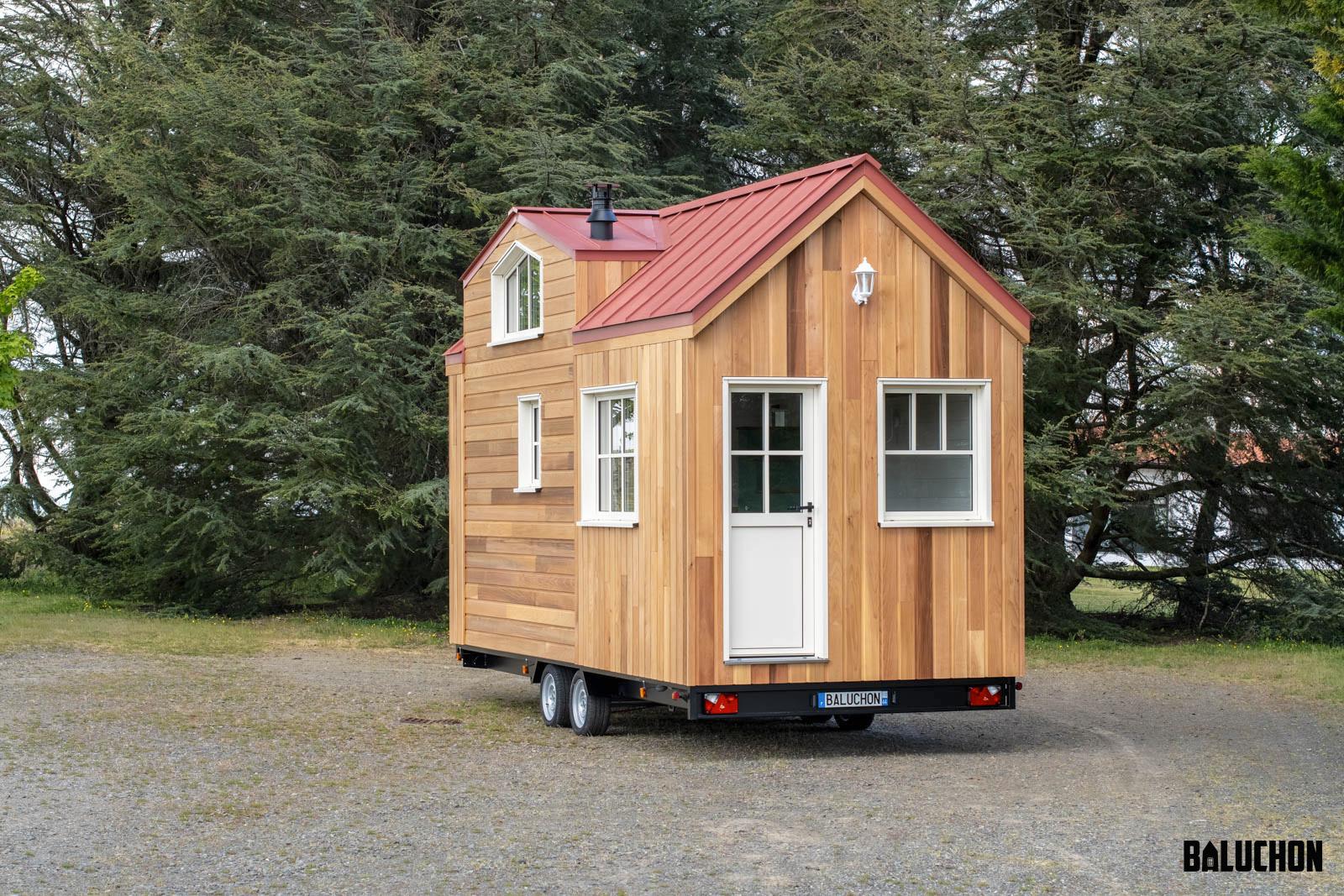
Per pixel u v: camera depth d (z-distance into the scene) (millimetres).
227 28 25016
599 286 12711
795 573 11297
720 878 7250
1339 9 11211
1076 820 8625
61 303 24719
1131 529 22844
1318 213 11453
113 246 22938
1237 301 19031
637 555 11516
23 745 11031
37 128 26172
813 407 11281
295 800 9188
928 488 11664
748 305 11031
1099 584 34562
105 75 23891
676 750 11461
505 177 23219
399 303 21859
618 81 24172
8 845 7934
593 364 12273
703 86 28203
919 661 11375
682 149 28578
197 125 22562
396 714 13320
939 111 21016
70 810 8820
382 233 22641
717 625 10852
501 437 13992
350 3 23047
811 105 23328
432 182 22734
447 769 10391
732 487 11172
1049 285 20531
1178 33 20672
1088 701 14914
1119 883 7137
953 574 11516
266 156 22812
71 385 23281
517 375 13703
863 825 8453
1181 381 19641
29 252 25344
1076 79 21828
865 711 11219
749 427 11227
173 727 12086
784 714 11016
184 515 21891
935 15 22359
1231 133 21266
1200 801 9242
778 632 11234
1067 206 20781
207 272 24141
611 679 12180
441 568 24781
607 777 10133
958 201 20938
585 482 12391
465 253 22672
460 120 23578
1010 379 11773
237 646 19156
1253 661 18750
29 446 24719
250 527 23203
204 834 8234
